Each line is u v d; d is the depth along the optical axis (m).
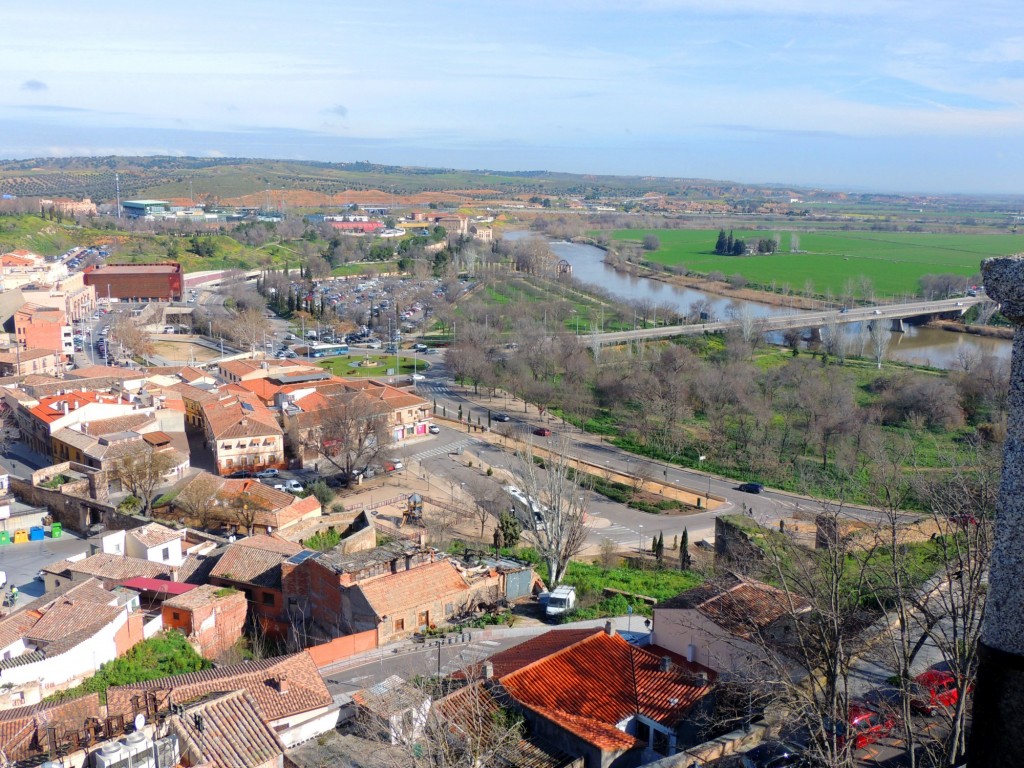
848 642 37.72
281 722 44.19
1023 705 11.05
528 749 40.59
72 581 70.75
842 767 29.22
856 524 57.00
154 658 57.88
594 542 100.00
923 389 144.12
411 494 114.31
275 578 70.00
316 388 149.75
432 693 44.34
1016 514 11.20
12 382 141.25
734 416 148.25
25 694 49.88
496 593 71.00
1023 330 11.20
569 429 150.50
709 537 101.25
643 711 43.72
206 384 153.12
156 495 108.88
